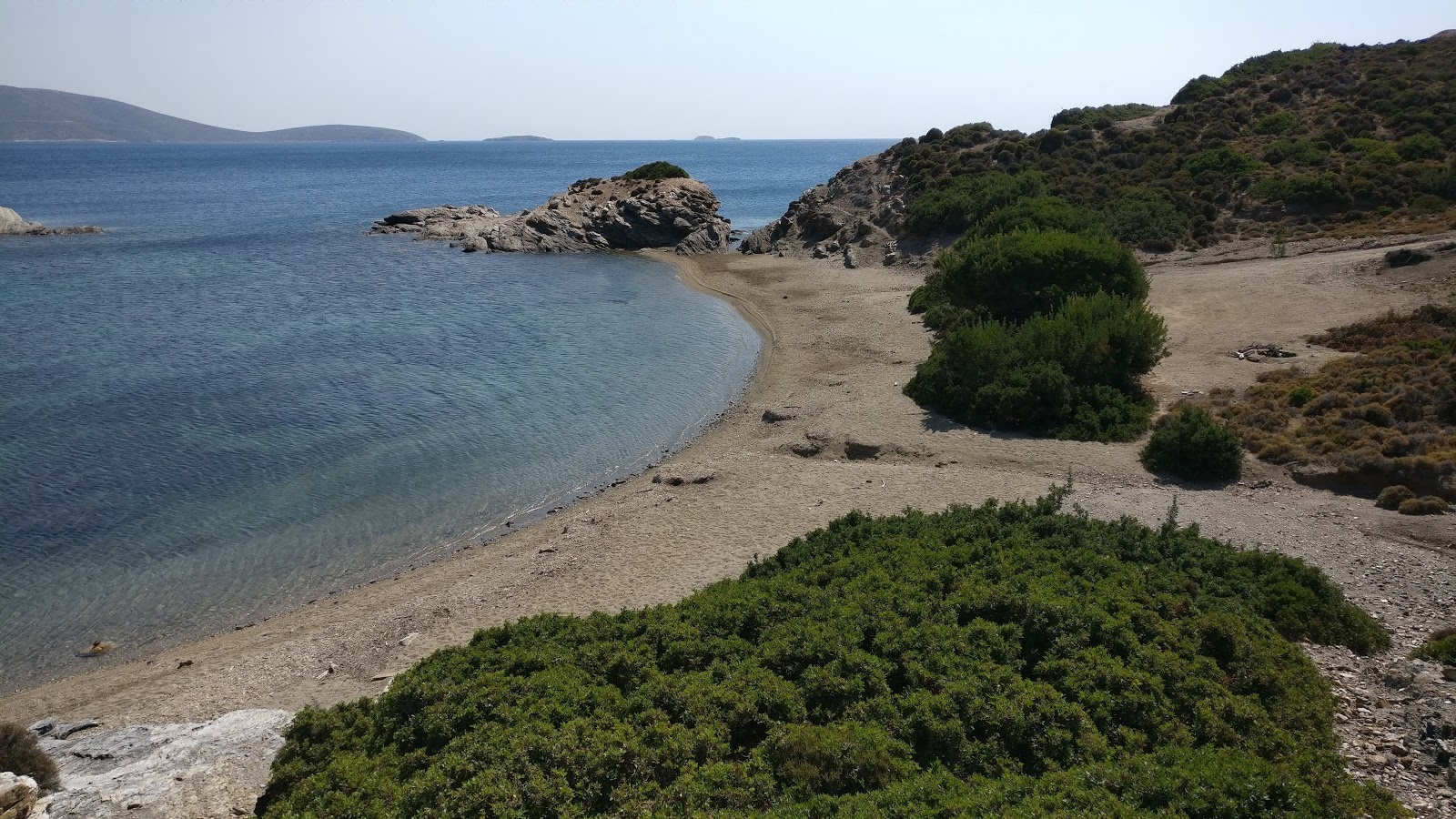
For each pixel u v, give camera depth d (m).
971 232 48.97
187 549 21.97
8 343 40.53
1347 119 58.62
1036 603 12.37
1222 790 8.66
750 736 10.54
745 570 17.92
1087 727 9.99
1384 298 35.75
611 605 17.83
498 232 77.56
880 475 24.19
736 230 91.44
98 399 32.75
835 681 10.90
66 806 10.41
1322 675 12.11
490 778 9.33
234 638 18.11
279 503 24.56
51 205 114.62
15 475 25.78
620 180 89.31
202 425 30.31
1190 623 12.38
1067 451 25.08
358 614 18.80
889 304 47.12
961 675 10.95
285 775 10.77
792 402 31.47
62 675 16.94
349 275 62.41
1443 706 10.97
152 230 87.31
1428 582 15.71
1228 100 68.81
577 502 25.03
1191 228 50.94
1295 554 17.33
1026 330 30.53
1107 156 64.50
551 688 11.31
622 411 32.47
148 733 13.06
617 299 53.97
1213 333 34.69
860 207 71.44
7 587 20.03
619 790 9.20
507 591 19.02
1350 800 8.82
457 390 34.66
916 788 8.82
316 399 33.19
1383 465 20.59
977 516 17.48
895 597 13.21
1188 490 21.94
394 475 26.64
